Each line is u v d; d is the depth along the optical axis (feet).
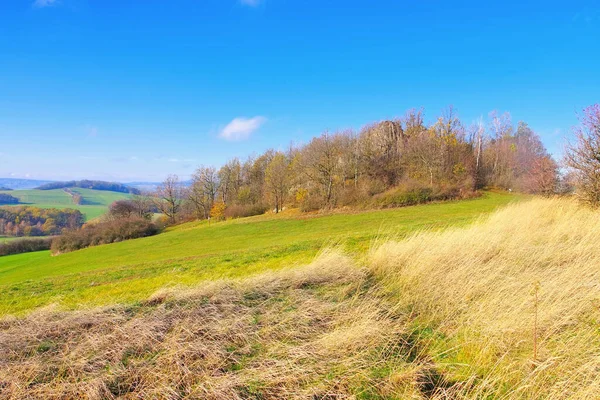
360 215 100.37
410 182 126.62
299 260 29.71
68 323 14.01
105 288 28.78
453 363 10.31
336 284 18.38
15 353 11.82
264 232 89.81
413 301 15.48
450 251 20.72
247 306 15.57
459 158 143.23
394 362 10.74
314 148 149.28
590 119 40.50
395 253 22.03
